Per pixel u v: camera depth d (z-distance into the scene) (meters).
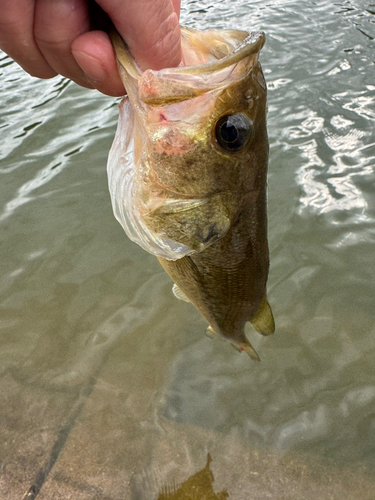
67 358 0.45
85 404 0.40
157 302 0.50
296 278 0.52
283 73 0.95
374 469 0.34
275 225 0.59
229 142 0.18
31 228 0.61
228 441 0.37
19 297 0.52
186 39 0.18
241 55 0.16
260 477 0.34
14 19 0.14
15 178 0.70
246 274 0.24
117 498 0.33
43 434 0.37
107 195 0.66
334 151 0.69
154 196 0.19
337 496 0.33
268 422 0.39
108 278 0.54
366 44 1.05
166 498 0.33
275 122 0.78
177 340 0.46
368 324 0.46
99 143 0.77
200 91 0.17
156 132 0.17
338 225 0.58
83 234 0.60
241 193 0.19
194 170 0.18
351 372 0.42
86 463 0.35
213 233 0.19
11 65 1.10
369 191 0.61
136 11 0.14
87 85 0.17
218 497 0.33
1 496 0.33
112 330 0.48
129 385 0.42
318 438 0.37
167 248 0.20
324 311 0.48
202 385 0.42
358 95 0.83
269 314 0.28
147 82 0.16
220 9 1.40
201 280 0.24
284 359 0.44
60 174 0.70
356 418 0.39
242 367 0.44
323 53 1.02
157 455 0.36
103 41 0.15
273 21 1.25
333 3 1.37
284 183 0.65
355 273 0.52
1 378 0.43
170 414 0.39
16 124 0.83
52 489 0.33
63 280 0.53
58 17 0.14
